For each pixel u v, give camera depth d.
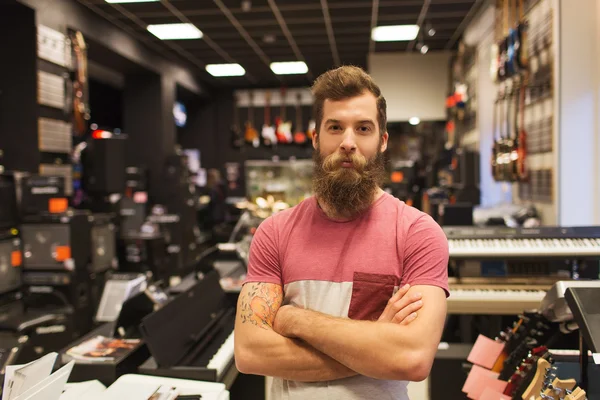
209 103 13.06
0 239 4.54
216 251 4.23
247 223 5.14
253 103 13.08
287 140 12.09
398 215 1.46
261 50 9.46
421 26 7.99
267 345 1.40
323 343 1.34
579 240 3.20
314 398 1.38
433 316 1.32
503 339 2.18
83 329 5.14
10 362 2.53
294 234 1.49
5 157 5.65
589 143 4.46
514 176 5.30
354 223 1.46
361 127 1.43
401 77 9.27
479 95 7.53
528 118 5.57
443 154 9.74
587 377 1.75
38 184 5.02
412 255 1.40
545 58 4.88
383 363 1.29
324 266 1.43
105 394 2.09
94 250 5.46
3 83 5.66
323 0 6.79
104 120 11.82
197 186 12.67
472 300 3.13
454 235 3.29
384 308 1.40
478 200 6.84
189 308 2.82
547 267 3.41
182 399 2.15
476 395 2.02
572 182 4.50
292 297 1.46
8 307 4.50
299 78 12.05
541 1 4.98
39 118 5.66
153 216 8.91
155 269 7.52
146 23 7.71
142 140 9.58
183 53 9.62
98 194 6.96
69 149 6.27
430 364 1.30
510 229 3.39
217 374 2.37
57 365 2.33
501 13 6.02
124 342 2.61
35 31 5.64
